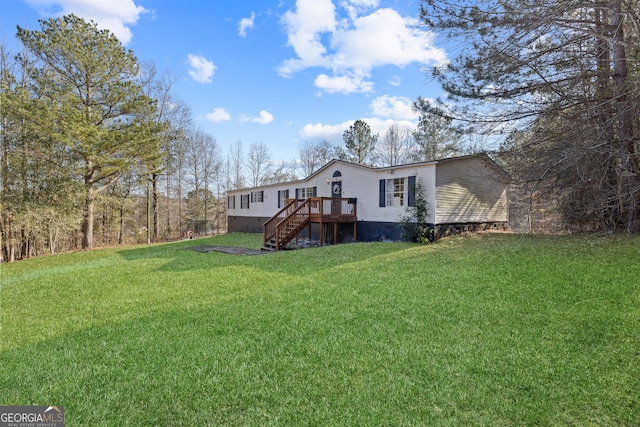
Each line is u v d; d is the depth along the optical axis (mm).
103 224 21609
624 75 7043
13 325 4297
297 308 4535
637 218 8117
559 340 3207
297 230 12484
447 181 11406
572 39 7176
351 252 9484
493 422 2111
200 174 29875
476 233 11906
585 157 7340
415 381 2594
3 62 14492
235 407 2355
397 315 4082
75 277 7461
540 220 10852
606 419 2104
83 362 3113
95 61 14398
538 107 8055
